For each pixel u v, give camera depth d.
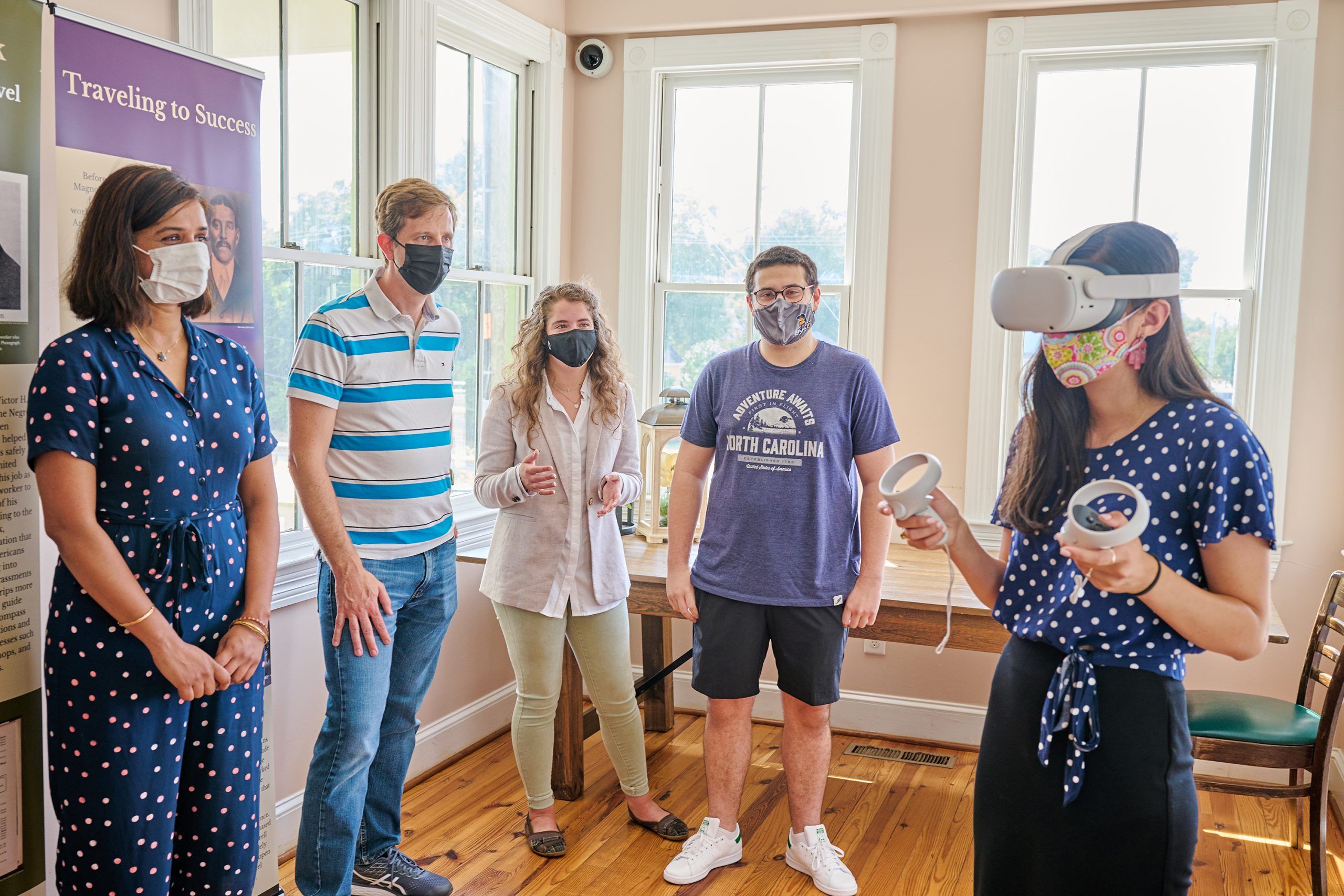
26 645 1.87
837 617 2.48
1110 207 3.41
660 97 3.84
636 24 3.70
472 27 3.27
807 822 2.63
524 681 2.69
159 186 1.66
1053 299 1.15
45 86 1.85
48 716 1.68
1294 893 2.60
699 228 3.87
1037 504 1.32
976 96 3.45
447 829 2.88
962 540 1.42
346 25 2.88
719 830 2.66
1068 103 3.42
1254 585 1.18
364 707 2.22
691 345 3.91
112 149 1.97
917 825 2.97
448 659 3.38
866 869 2.70
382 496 2.25
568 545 2.61
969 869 2.71
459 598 3.40
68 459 1.57
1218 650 1.19
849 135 3.67
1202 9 3.20
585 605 2.65
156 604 1.67
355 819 2.27
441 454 2.38
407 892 2.47
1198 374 1.24
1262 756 2.49
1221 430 1.18
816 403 2.44
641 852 2.76
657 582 2.96
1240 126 3.27
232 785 1.81
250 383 1.88
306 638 2.77
